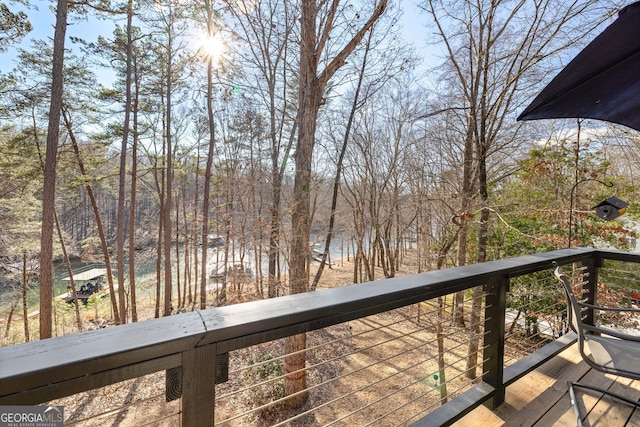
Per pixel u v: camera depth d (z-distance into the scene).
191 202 16.09
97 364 0.61
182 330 0.73
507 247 7.02
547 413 1.62
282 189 9.04
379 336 8.48
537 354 2.14
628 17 1.38
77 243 16.38
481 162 5.93
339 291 1.10
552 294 5.39
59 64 8.40
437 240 8.20
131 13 10.40
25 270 10.96
